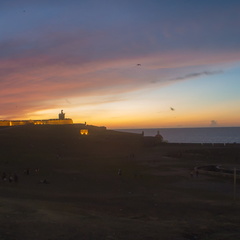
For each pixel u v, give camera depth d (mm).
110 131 119125
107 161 66000
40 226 13703
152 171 51906
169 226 16406
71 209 20375
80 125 126500
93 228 14180
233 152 78938
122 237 12883
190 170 53594
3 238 11391
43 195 28797
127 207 23828
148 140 102938
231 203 26781
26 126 120062
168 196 30922
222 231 15812
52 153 81750
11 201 20828
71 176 45281
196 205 25453
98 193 32094
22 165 58375
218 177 46094
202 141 188875
